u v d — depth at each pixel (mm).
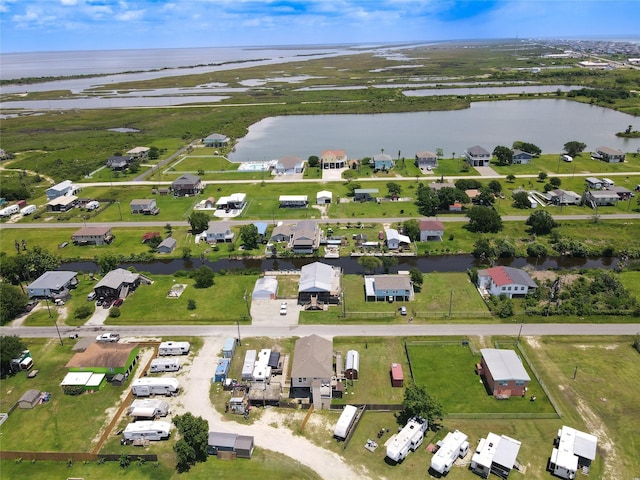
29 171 171250
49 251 106312
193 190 138375
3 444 55688
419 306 80938
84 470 52312
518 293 82188
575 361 66562
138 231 115875
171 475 51281
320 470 51062
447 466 49844
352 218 118375
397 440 52562
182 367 67625
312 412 59406
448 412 58438
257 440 55250
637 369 64625
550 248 100688
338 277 89875
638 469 50125
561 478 49281
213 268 98562
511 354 64625
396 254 99812
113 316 79938
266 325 76812
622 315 76625
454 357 68375
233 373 66000
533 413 57625
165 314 80500
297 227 108062
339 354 68938
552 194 122875
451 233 109000
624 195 123000
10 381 66312
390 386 63219
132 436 55250
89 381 64000
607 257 98750
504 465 49094
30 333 76750
